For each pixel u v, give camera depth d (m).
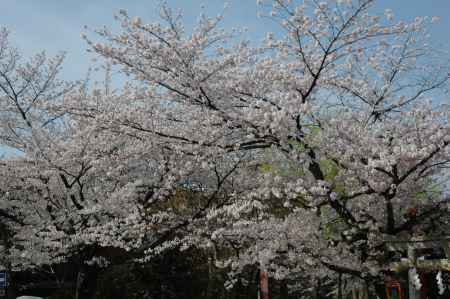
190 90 8.64
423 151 7.14
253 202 8.55
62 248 10.57
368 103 9.47
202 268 16.53
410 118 8.54
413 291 7.75
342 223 9.41
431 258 8.68
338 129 7.91
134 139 10.21
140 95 9.36
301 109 7.41
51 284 13.81
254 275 15.02
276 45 8.65
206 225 11.27
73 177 11.66
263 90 8.59
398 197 8.59
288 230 8.25
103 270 12.82
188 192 13.71
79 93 10.44
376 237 8.11
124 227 10.36
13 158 11.56
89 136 10.30
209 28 9.60
